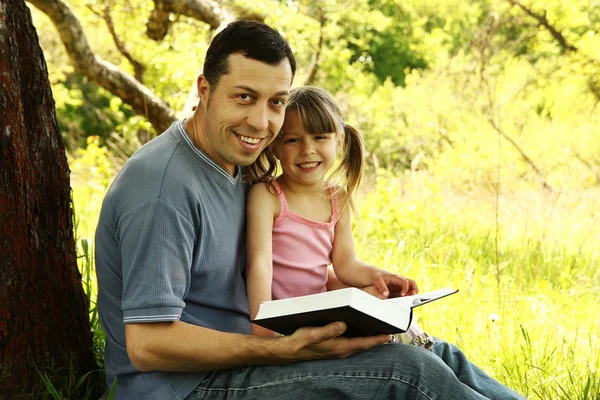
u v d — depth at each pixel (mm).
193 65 13367
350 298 2908
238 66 3318
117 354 3410
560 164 15203
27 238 3533
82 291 3904
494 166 14211
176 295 3143
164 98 16875
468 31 19359
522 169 15109
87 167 11797
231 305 3498
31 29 3592
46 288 3658
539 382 4656
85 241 4637
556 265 7836
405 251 8203
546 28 15820
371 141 18828
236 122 3363
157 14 11977
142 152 3326
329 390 3104
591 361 5059
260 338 3141
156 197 3172
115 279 3381
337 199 4184
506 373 4797
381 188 9461
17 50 3488
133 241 3146
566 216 9938
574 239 8883
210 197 3404
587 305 6684
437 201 10062
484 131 16031
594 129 15562
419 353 3098
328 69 20344
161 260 3125
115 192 3268
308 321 3074
